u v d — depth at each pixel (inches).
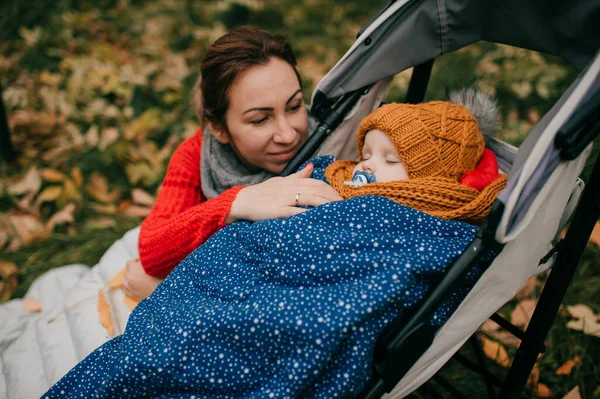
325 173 53.1
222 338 39.4
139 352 40.5
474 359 64.7
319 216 42.6
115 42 146.3
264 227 43.4
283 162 59.9
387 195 45.2
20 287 80.0
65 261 84.0
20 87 128.0
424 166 46.0
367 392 38.1
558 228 48.5
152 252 56.6
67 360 55.5
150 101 122.9
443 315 41.1
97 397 41.2
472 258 37.3
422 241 40.7
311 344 36.8
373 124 48.5
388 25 52.4
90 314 59.4
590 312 64.1
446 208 44.6
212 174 62.6
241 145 58.0
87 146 107.7
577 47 44.1
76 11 155.2
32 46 138.9
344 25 160.2
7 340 63.2
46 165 105.6
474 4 50.1
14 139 112.9
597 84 35.2
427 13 52.2
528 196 35.7
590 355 61.8
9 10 148.6
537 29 46.7
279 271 41.0
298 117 58.0
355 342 37.9
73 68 129.6
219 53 55.2
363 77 55.6
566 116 34.5
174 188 64.1
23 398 53.5
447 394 61.2
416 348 37.6
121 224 91.4
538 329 45.7
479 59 118.3
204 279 44.3
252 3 152.5
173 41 146.6
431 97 108.4
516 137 95.6
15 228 90.8
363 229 41.9
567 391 59.3
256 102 54.1
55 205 97.0
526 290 71.0
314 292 38.6
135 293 59.6
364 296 37.5
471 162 48.3
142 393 41.0
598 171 39.6
